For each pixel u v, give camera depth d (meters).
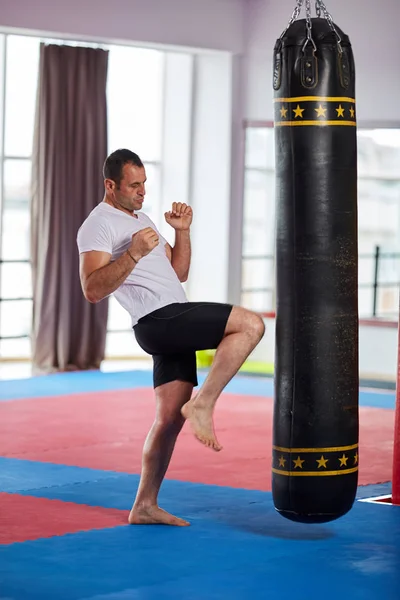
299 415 5.04
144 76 14.01
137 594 4.62
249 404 10.36
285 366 5.08
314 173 4.97
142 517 5.78
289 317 5.06
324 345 5.01
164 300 5.45
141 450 8.02
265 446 8.22
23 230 13.60
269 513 6.09
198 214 13.67
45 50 12.23
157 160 14.03
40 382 11.55
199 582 4.80
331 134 4.97
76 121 12.44
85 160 12.53
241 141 13.41
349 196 5.04
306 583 4.80
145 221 5.71
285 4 12.88
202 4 12.84
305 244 5.00
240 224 13.52
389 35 12.28
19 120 13.33
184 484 6.81
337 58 4.96
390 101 12.31
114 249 5.52
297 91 4.96
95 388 11.20
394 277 14.23
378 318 12.63
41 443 8.23
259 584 4.78
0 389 11.01
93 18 11.96
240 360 5.25
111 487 6.75
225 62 13.32
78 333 12.74
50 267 12.45
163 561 5.11
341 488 5.07
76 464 7.47
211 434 5.21
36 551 5.25
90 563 5.07
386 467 7.56
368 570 5.01
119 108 13.91
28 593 4.62
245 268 13.75
